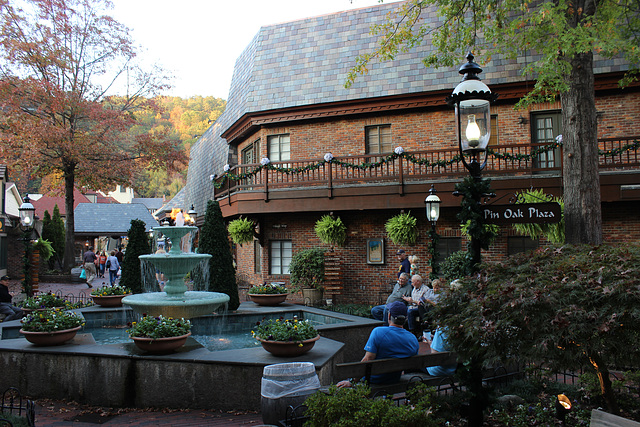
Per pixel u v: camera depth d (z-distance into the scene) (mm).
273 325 6840
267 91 17328
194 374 6348
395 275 15586
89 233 38156
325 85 16484
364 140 16203
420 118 15547
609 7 10125
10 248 29031
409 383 5262
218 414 6066
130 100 29203
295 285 15938
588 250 4605
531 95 10555
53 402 6656
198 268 13312
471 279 4613
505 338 3812
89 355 6656
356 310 13875
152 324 6941
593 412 3211
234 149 21188
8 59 23500
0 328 8562
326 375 6293
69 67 25656
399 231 14531
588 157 8586
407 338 5574
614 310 3404
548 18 8492
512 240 14305
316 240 16734
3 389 6898
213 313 10453
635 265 3781
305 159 16359
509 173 14266
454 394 4973
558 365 3566
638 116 13469
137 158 27672
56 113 25688
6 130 24641
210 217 11938
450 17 11602
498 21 11047
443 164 13938
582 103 8695
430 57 12375
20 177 42594
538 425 4523
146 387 6449
